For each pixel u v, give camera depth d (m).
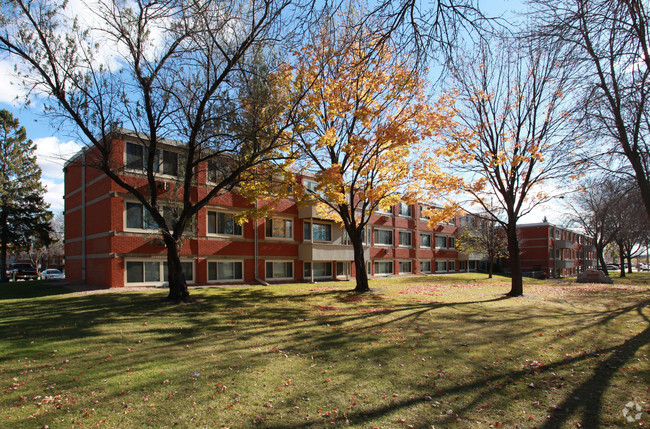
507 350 7.25
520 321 10.28
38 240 38.16
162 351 7.01
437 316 11.09
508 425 4.21
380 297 15.98
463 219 47.34
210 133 12.75
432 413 4.50
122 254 17.25
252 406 4.63
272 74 12.55
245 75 11.68
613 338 8.16
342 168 17.00
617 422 4.26
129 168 17.41
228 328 9.18
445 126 15.61
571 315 11.29
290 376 5.72
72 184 22.03
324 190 15.59
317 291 18.09
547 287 23.02
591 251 74.69
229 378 5.57
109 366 6.06
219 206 21.17
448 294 17.77
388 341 7.95
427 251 40.62
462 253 42.88
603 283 27.70
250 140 12.24
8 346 7.20
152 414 4.37
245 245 22.47
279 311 11.84
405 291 19.05
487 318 10.77
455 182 16.50
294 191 16.64
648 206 8.43
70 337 7.95
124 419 4.23
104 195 17.72
